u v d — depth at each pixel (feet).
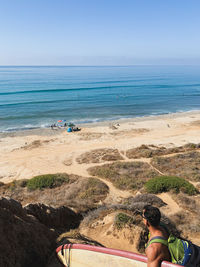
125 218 31.73
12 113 229.86
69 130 167.32
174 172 84.89
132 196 63.52
